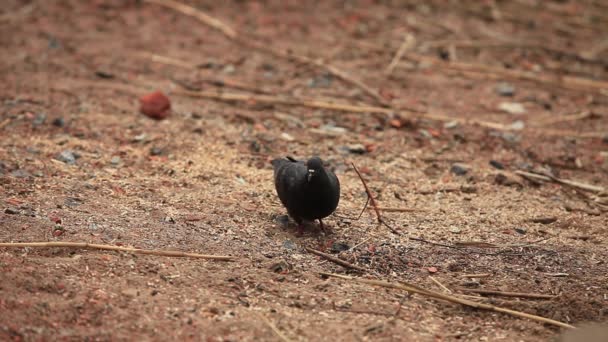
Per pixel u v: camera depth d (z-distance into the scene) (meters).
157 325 8.19
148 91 15.84
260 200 11.70
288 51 18.30
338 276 9.59
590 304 9.17
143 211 10.88
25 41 18.08
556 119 16.05
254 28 19.89
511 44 19.88
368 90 16.53
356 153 13.83
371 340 8.24
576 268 10.20
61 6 20.45
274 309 8.71
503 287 9.60
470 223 11.50
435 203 12.16
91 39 18.52
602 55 19.91
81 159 12.63
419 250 10.48
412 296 9.29
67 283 8.75
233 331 8.20
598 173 13.90
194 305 8.63
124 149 13.20
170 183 12.03
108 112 14.62
